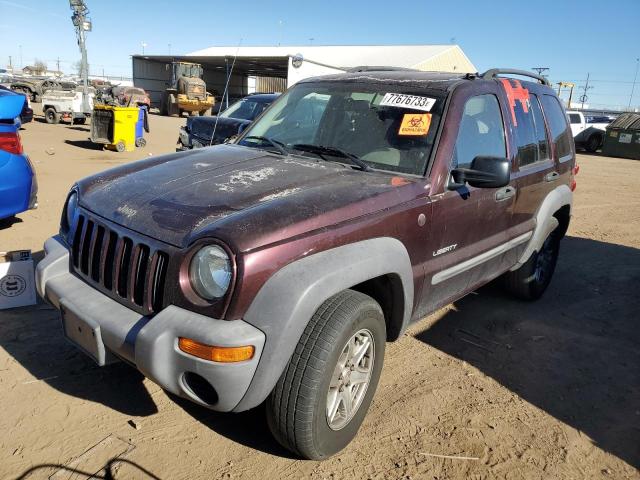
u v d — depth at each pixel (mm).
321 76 4293
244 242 2268
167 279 2395
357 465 2766
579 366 4035
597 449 3062
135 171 3225
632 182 14898
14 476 2496
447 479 2723
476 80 3789
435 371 3791
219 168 3172
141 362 2318
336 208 2635
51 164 11156
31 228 6047
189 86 33562
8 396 3084
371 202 2801
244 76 52969
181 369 2283
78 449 2707
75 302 2668
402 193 2986
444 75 3941
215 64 45625
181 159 3416
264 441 2891
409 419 3195
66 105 21422
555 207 4707
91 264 2785
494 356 4086
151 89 53750
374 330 2777
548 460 2934
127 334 2402
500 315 4875
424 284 3229
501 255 4117
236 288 2234
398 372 3740
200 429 2945
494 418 3275
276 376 2354
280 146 3625
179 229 2463
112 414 3008
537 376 3840
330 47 43938
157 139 19031
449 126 3352
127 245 2598
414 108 3480
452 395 3492
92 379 3320
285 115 3980
